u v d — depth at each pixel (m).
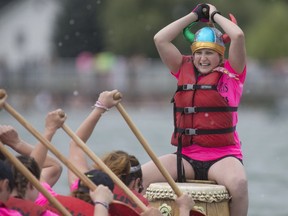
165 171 18.66
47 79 127.81
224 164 20.41
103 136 72.19
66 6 152.25
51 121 18.11
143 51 142.50
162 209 19.83
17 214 16.41
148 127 84.38
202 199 19.62
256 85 116.69
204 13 21.22
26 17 163.50
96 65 130.25
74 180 20.00
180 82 20.95
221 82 20.64
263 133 79.75
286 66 123.81
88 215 17.39
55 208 17.38
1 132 18.89
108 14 145.38
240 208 20.28
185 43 118.25
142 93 124.81
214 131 20.53
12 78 128.38
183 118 20.83
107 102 19.88
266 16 131.12
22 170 16.25
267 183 43.59
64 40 152.25
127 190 17.67
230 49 20.56
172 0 140.12
